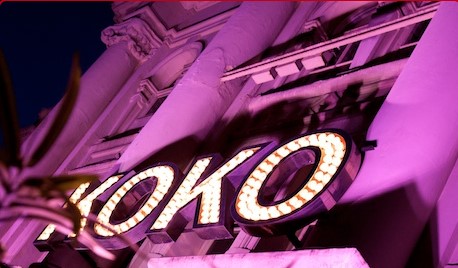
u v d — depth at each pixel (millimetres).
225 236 7219
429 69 7004
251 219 6316
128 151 11219
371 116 9422
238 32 13586
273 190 7246
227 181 7781
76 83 2172
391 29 9320
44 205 2352
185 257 6066
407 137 6301
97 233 8391
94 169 14820
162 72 17750
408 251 5680
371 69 10242
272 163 6980
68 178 2365
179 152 11273
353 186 6152
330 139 6629
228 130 12016
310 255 5023
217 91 12266
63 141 15703
